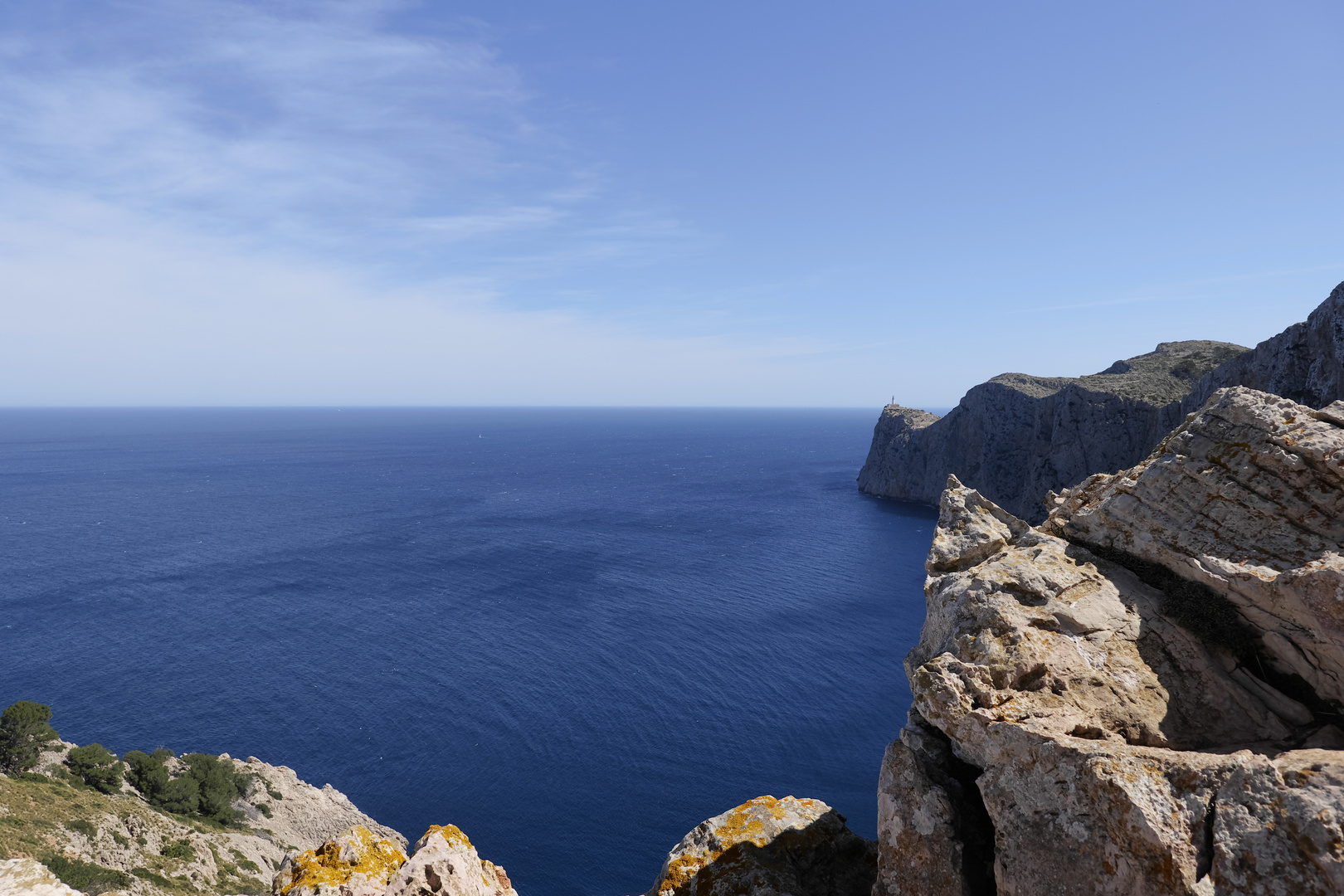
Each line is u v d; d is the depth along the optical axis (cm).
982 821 849
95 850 3812
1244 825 603
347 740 6794
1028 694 808
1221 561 866
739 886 977
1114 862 656
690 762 6241
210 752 6644
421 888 944
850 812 5497
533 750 6512
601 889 4797
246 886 4197
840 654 8644
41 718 4931
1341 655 745
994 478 15238
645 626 9762
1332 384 5850
